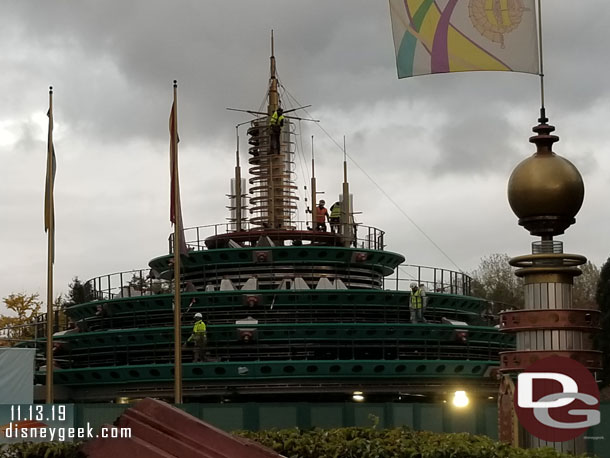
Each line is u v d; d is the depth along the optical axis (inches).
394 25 902.4
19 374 1893.5
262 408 1817.2
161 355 2407.7
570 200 921.5
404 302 2443.4
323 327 2316.7
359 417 1854.1
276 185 2657.5
